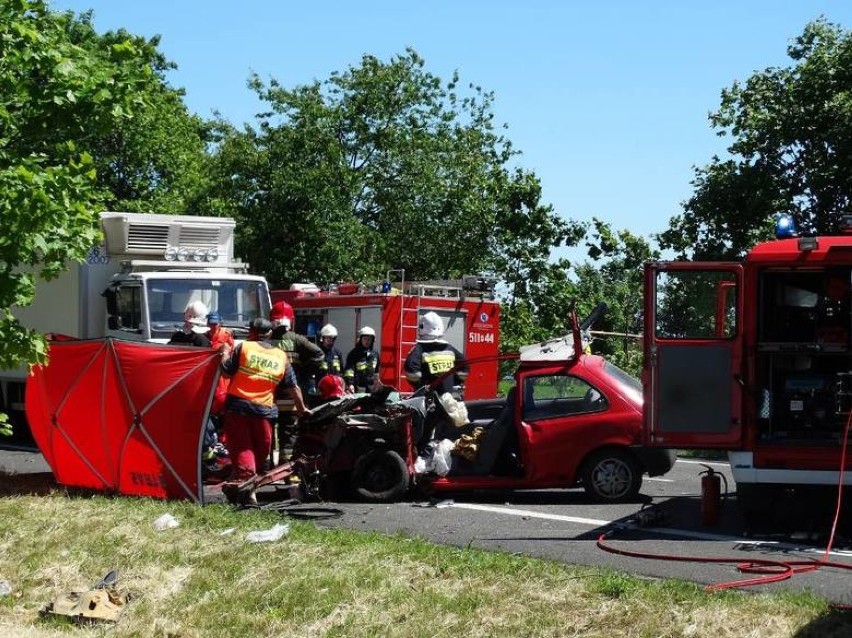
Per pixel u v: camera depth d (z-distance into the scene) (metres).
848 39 23.30
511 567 8.11
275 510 11.23
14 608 7.72
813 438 10.17
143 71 11.16
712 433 10.24
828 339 10.05
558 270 25.84
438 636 6.85
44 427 12.35
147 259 17.56
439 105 40.97
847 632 6.46
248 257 36.94
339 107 39.53
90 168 10.78
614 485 12.07
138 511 10.58
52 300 17.97
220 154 38.41
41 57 10.58
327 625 7.17
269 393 11.64
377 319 20.69
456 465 12.35
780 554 9.19
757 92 23.73
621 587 7.39
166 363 11.48
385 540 9.22
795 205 23.20
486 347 21.55
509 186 26.08
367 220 39.59
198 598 7.79
